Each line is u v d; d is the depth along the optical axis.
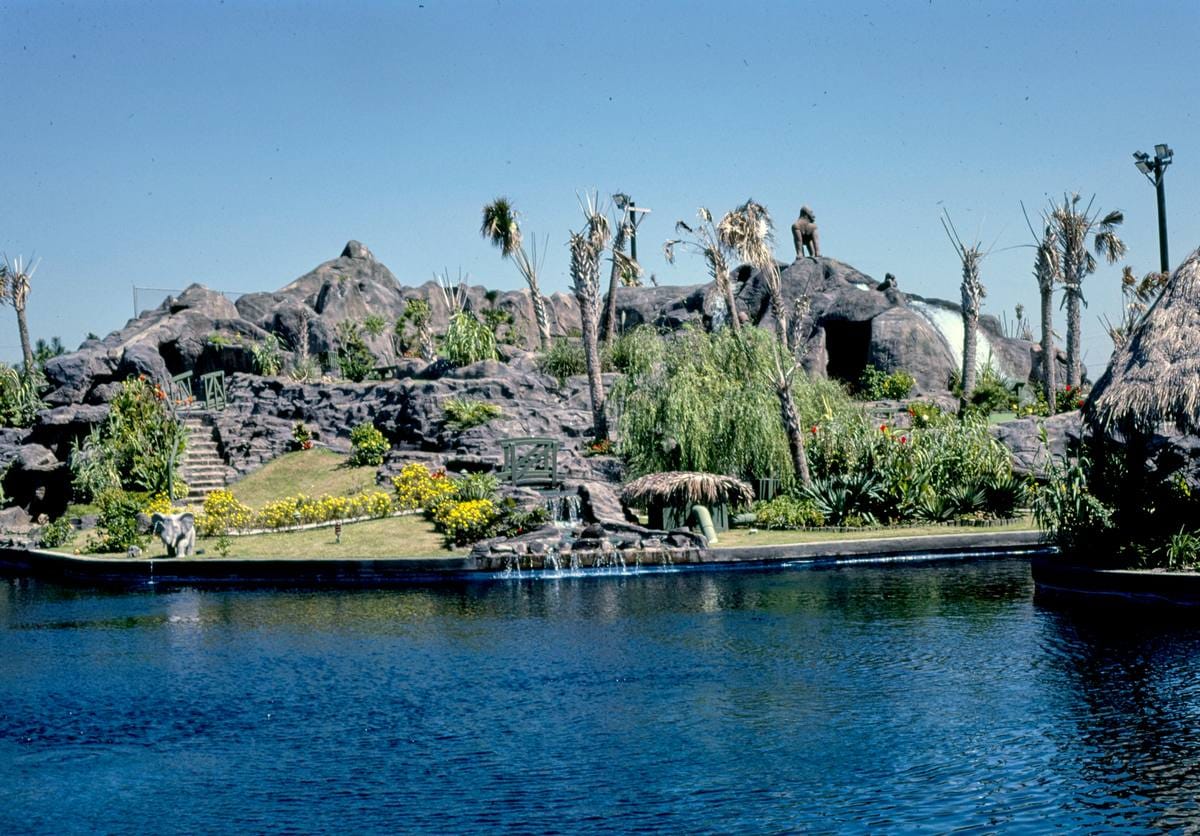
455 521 29.28
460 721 15.44
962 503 32.03
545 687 17.02
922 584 24.50
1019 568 26.23
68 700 16.98
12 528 37.28
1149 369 21.25
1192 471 25.55
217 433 42.53
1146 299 54.59
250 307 62.69
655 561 27.56
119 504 34.91
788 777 12.95
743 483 31.39
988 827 11.41
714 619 21.47
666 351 39.22
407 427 40.72
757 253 38.25
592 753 13.97
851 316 53.59
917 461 32.75
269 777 13.50
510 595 24.95
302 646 20.25
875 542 28.09
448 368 46.59
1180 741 13.59
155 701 16.84
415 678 17.77
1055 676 16.48
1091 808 11.77
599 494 32.31
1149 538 21.91
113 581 28.91
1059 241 49.25
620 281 63.84
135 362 48.19
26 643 21.03
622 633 20.52
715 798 12.38
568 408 42.69
